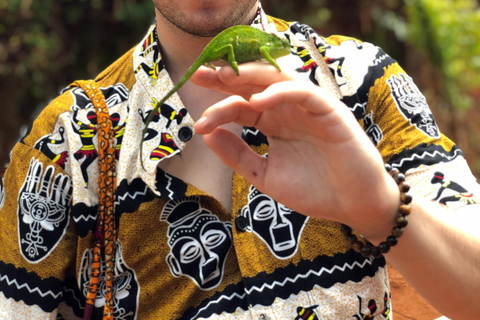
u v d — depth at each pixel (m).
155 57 1.72
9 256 1.73
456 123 7.17
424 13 6.79
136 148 1.66
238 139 1.29
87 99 1.75
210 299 1.65
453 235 1.32
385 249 1.27
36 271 1.71
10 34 5.61
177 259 1.65
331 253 1.64
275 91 1.09
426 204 1.34
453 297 1.33
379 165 1.17
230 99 1.25
